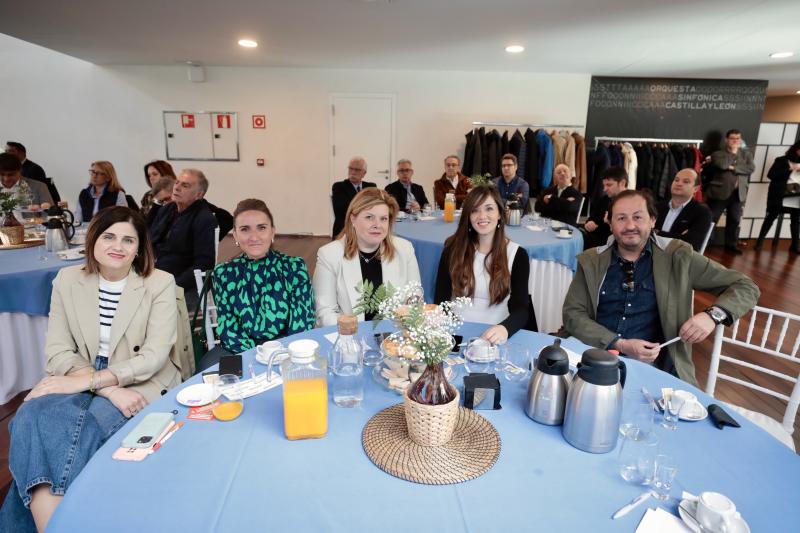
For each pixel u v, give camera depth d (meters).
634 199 1.72
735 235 6.14
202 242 2.88
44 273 2.33
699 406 1.11
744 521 0.75
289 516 0.77
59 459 1.16
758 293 1.62
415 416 0.93
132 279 1.59
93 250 1.52
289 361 1.00
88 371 1.51
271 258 1.82
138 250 1.59
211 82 6.20
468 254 1.93
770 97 8.47
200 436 0.99
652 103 6.29
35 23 4.11
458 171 5.36
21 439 1.18
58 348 1.54
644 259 1.83
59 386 1.36
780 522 0.77
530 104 6.31
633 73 6.01
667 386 1.24
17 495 1.22
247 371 1.30
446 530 0.75
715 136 6.38
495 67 5.92
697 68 5.59
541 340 1.56
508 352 1.43
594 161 6.08
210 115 6.30
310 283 1.88
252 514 0.78
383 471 0.89
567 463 0.92
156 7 3.62
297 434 0.98
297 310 1.81
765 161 6.60
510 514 0.78
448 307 1.32
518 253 1.91
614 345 1.67
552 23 3.89
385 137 6.42
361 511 0.79
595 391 0.93
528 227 3.81
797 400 1.46
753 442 1.00
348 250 1.97
